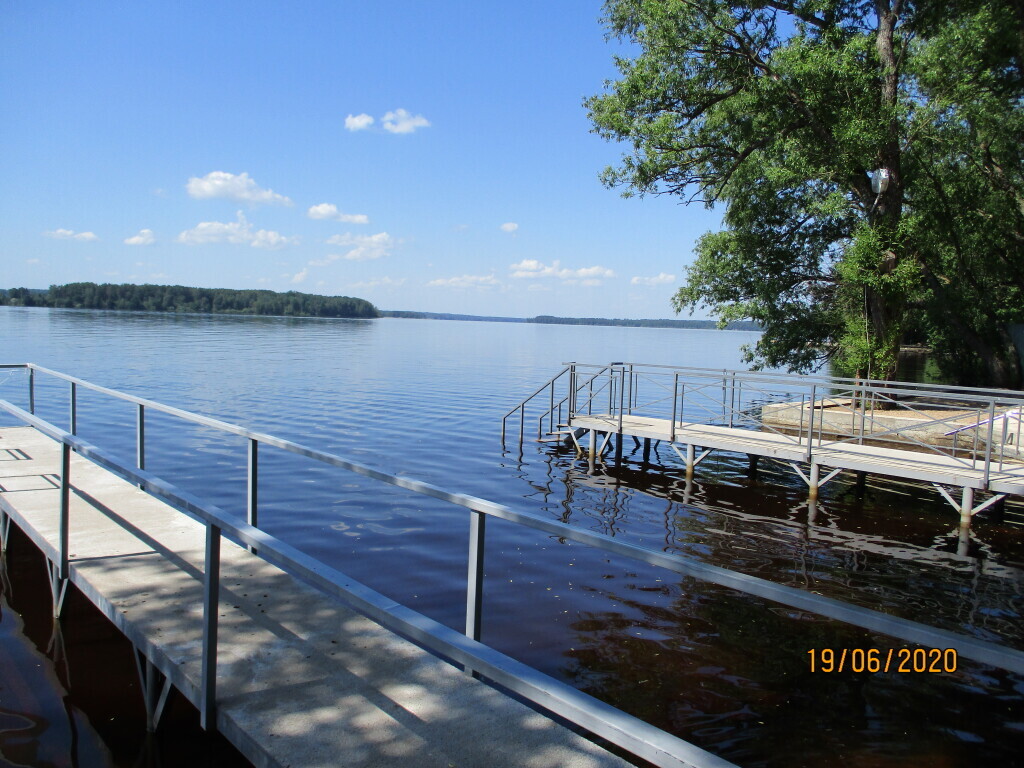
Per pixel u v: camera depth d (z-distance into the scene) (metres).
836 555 7.63
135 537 4.64
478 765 2.33
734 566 7.21
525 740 2.49
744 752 3.71
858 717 4.10
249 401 19.50
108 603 3.64
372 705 2.71
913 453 10.16
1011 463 9.61
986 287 18.97
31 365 8.47
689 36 14.73
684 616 5.54
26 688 3.78
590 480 11.24
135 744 3.31
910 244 15.08
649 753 1.53
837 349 18.89
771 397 24.09
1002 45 14.11
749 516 9.23
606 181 16.47
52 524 4.84
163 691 3.34
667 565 1.82
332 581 2.16
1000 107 16.03
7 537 5.66
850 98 14.05
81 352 34.00
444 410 19.00
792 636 5.21
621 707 4.14
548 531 2.24
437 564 6.70
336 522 8.09
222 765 3.18
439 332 99.69
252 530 2.44
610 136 15.93
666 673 4.58
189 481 10.02
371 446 13.69
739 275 19.25
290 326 86.31
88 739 3.35
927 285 17.98
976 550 7.86
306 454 3.69
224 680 2.88
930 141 15.60
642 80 15.09
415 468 11.88
